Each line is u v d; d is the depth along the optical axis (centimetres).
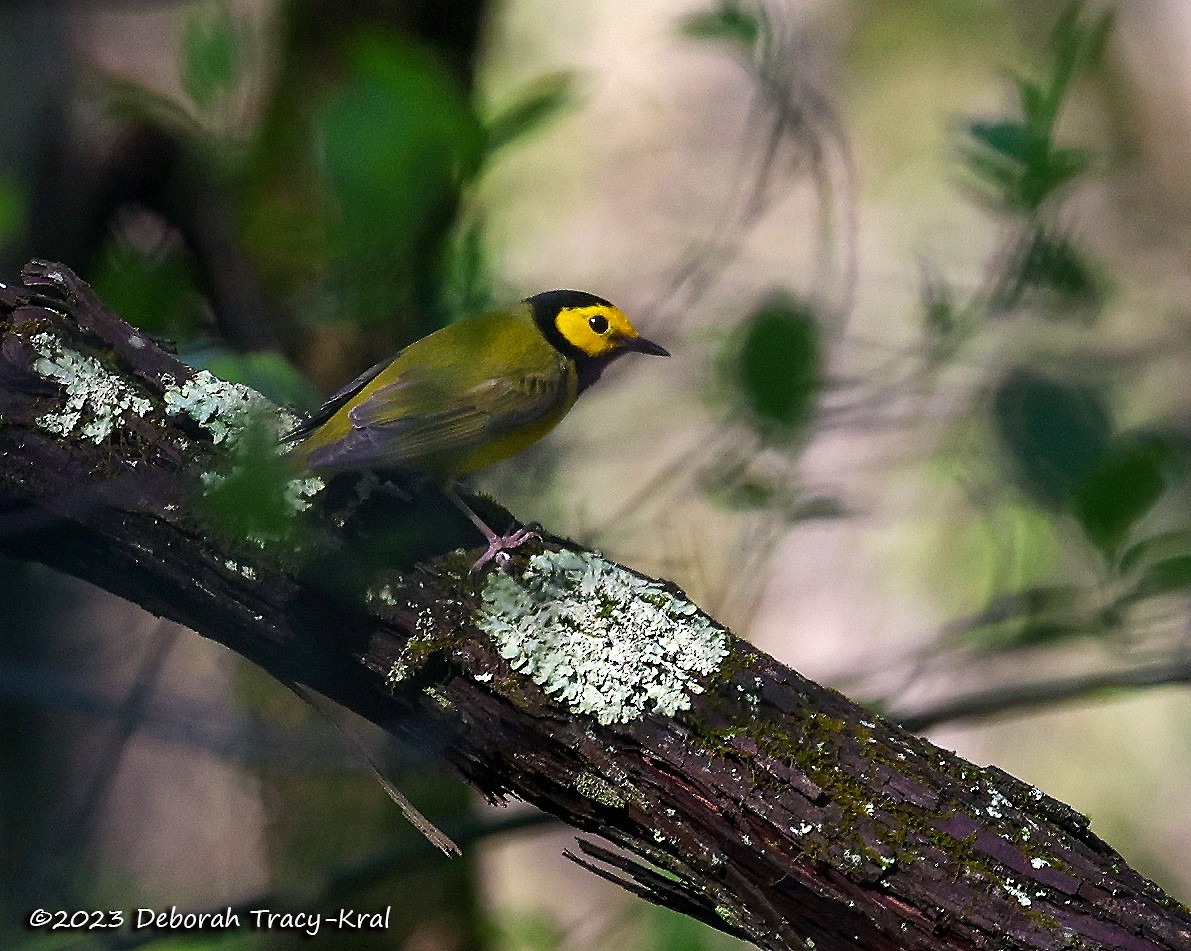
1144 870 1831
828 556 1908
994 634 1069
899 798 663
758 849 661
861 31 2170
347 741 727
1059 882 650
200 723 977
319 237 805
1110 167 1369
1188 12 2162
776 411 918
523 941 1335
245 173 909
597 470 1449
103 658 1273
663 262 1858
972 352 1221
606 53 2061
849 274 1030
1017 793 674
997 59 2144
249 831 1307
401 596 704
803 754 669
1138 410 1579
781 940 661
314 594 700
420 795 1305
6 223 1078
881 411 1253
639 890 693
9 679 948
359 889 1046
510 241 1617
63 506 697
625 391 1445
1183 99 2130
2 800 1302
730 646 689
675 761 670
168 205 1088
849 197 1042
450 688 693
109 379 721
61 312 732
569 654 684
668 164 1992
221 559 701
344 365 1099
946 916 645
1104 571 966
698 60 2061
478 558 716
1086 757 1948
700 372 1316
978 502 1093
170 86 1195
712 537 1322
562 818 698
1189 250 2041
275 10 1135
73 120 1195
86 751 1332
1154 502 898
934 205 1975
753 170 1817
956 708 1057
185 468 707
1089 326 1041
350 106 694
